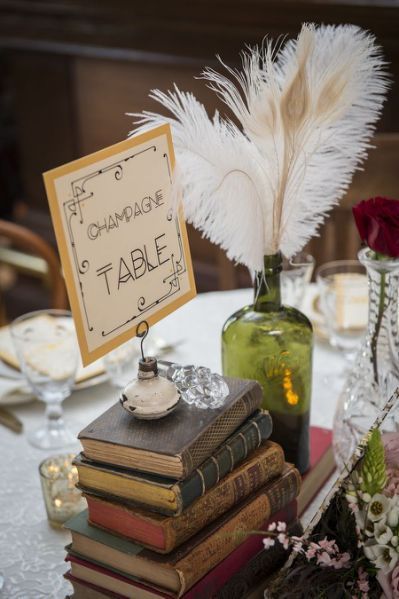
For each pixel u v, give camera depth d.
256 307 1.08
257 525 0.92
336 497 0.86
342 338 1.39
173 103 0.97
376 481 0.80
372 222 0.94
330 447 1.18
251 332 1.06
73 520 0.90
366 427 1.04
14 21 3.47
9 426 1.32
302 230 1.06
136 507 0.85
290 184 1.02
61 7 3.27
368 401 1.04
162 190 0.92
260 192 1.00
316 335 1.51
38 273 2.83
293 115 0.98
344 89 0.99
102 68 3.28
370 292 1.02
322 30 1.02
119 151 0.85
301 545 0.84
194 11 2.89
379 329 1.02
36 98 3.59
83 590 0.90
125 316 0.89
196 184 0.96
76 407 1.37
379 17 2.50
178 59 3.00
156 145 0.90
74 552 0.89
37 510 1.13
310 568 0.85
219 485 0.88
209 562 0.86
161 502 0.83
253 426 0.93
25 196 3.88
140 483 0.84
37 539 1.07
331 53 0.99
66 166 0.80
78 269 0.83
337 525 0.85
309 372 1.09
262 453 0.94
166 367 1.00
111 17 3.14
